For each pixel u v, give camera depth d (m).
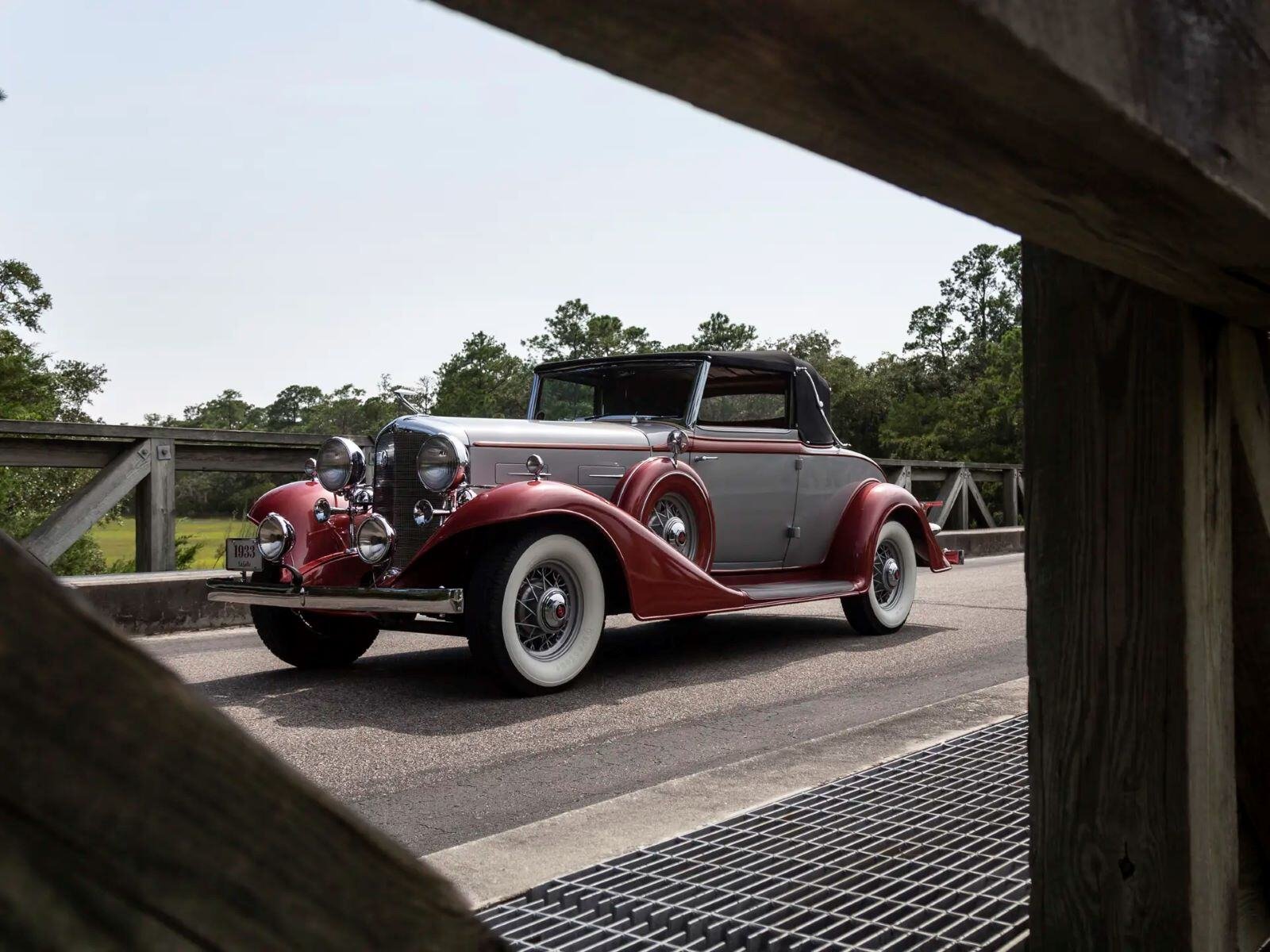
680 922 1.54
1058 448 1.23
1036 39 0.47
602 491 4.99
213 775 0.26
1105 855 1.21
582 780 3.02
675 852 1.89
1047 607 1.25
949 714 3.21
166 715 0.25
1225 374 1.21
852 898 1.64
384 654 5.42
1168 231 0.80
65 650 0.23
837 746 2.80
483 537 4.36
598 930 1.54
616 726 3.71
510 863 1.88
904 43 0.45
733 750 3.33
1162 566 1.16
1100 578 1.21
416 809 2.75
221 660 5.18
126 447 6.25
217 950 0.26
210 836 0.26
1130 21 0.57
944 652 5.30
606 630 6.26
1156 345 1.15
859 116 0.54
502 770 3.13
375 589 4.17
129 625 5.91
